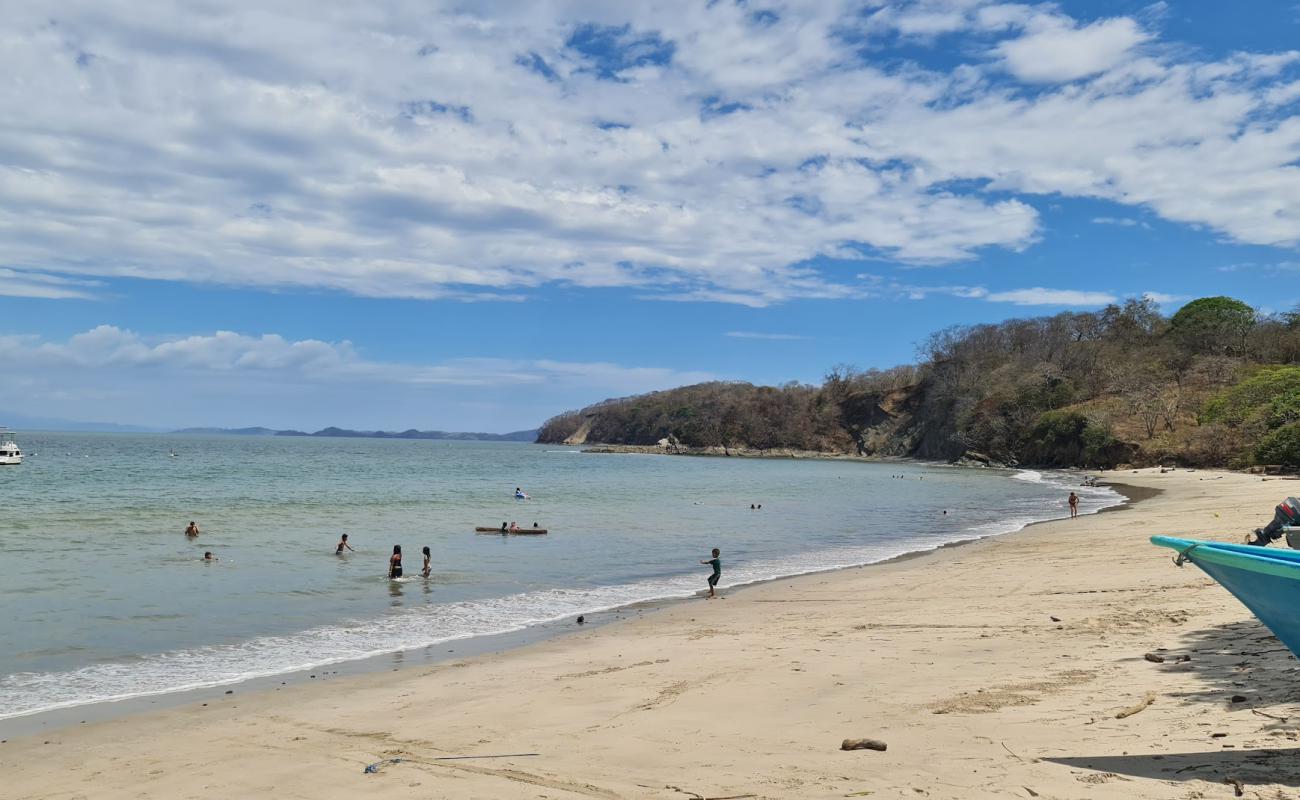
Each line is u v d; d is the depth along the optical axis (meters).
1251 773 5.71
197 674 12.02
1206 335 119.69
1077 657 10.04
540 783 6.65
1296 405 73.06
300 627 15.58
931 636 12.35
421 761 7.44
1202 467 79.94
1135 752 6.37
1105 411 102.94
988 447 126.19
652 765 6.95
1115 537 26.12
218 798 6.77
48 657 13.02
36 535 29.83
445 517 39.19
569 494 58.00
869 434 175.75
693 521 38.69
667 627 15.07
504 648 13.75
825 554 26.83
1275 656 8.96
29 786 7.29
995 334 163.75
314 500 48.78
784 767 6.64
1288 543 8.52
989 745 6.84
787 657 11.40
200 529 32.41
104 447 169.50
